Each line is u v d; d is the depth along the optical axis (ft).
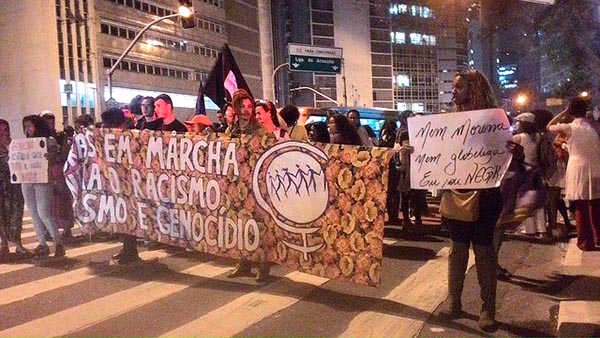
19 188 26.61
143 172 23.15
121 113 24.86
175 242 22.56
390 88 387.14
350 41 375.45
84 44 180.75
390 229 32.99
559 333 15.40
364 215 17.60
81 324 17.19
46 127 26.23
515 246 27.27
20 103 176.65
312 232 18.76
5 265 25.16
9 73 178.19
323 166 18.28
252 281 21.65
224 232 21.11
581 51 117.70
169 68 220.84
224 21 263.70
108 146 24.03
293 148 18.93
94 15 183.73
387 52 386.32
